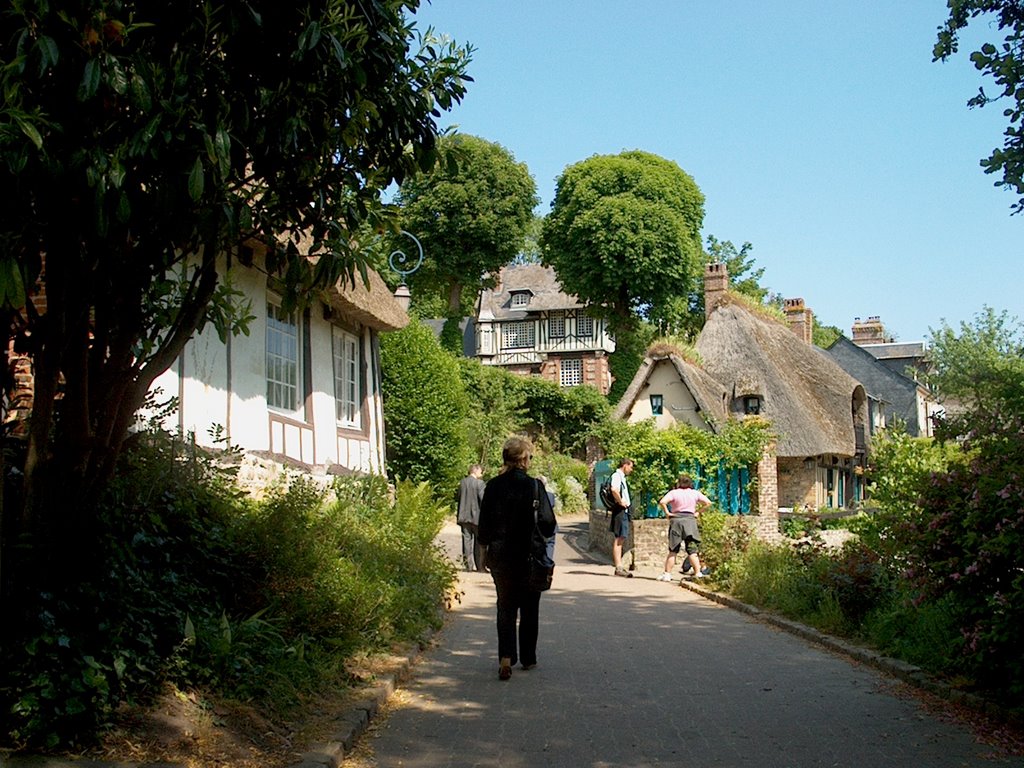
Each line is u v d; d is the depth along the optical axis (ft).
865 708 22.27
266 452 40.50
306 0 16.42
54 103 14.15
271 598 22.76
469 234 174.70
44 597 16.35
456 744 19.12
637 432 69.26
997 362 85.71
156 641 18.02
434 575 38.19
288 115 16.94
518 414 137.08
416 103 19.02
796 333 141.08
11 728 15.06
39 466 17.28
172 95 14.76
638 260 151.23
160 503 21.88
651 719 21.26
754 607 38.65
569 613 38.63
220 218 16.31
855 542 36.91
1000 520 20.85
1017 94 23.54
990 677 22.38
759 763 17.98
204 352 37.42
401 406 83.15
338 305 51.60
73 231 15.69
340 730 18.61
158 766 15.17
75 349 16.97
